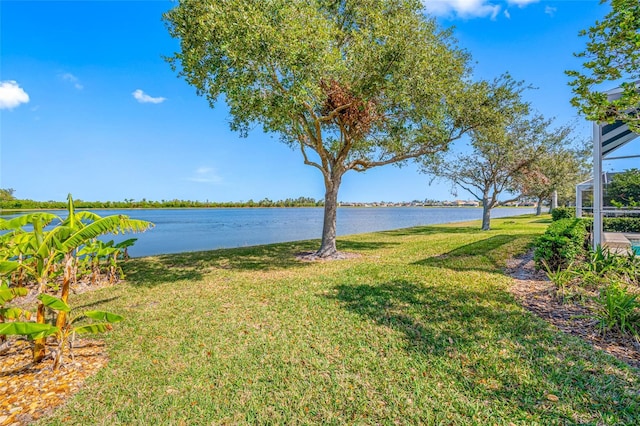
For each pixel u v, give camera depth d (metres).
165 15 8.58
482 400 2.85
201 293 6.78
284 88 8.27
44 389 3.25
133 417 2.81
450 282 6.80
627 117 4.11
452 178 22.86
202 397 3.06
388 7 9.51
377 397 2.96
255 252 13.16
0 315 3.81
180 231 29.72
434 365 3.46
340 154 11.45
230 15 7.04
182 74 9.15
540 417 2.60
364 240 16.94
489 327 4.37
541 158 19.17
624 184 12.02
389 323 4.66
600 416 2.58
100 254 8.43
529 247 11.55
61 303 3.46
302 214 76.69
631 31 3.61
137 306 6.03
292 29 7.35
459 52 12.05
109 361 3.83
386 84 8.80
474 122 11.84
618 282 5.05
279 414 2.78
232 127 10.88
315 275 8.16
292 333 4.45
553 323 4.47
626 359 3.44
